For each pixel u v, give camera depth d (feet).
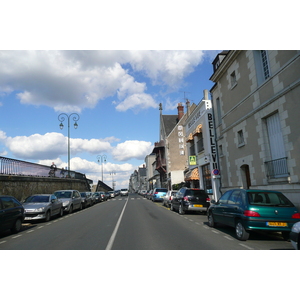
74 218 49.29
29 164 73.31
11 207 33.04
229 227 33.88
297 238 17.28
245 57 44.70
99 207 79.92
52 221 45.78
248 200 25.11
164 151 171.73
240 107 47.32
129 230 32.09
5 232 35.04
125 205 84.23
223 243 23.99
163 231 30.94
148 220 41.98
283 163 35.86
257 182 41.86
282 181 35.24
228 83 52.54
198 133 78.64
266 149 39.55
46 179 82.17
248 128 44.50
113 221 41.70
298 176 31.94
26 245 25.13
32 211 43.37
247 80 44.37
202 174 80.79
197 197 50.55
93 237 28.09
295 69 32.01
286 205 24.88
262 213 23.95
